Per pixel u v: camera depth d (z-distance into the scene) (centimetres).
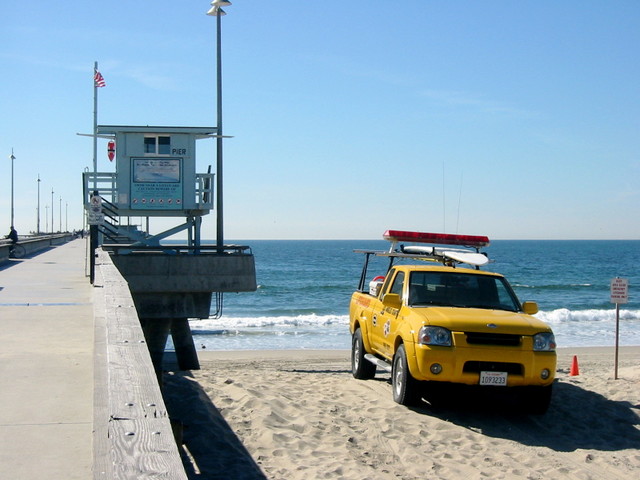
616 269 9212
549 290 5962
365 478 721
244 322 3372
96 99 2470
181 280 1864
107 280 1045
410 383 981
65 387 693
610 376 1402
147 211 2142
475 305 1040
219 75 2062
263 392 1073
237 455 788
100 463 375
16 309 1238
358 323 1317
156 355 1925
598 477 767
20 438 546
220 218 2062
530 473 767
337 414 974
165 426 386
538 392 968
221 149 2078
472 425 945
